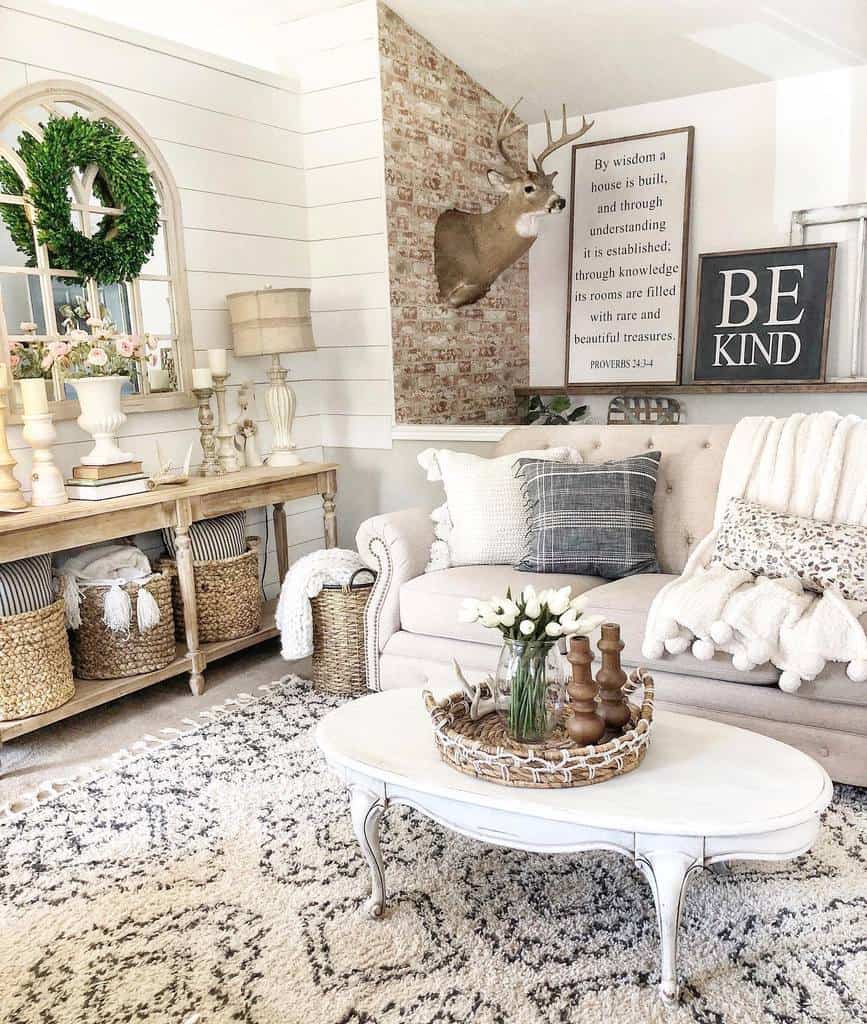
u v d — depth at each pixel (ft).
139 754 9.38
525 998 5.60
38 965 6.09
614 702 6.22
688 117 16.37
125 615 10.30
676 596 8.25
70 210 10.83
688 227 16.47
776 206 15.79
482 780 5.84
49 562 9.79
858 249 15.10
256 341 12.51
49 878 7.14
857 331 15.24
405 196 14.34
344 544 15.42
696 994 5.58
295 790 8.45
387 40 13.62
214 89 12.81
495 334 17.29
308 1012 5.54
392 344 14.25
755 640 7.64
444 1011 5.51
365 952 6.09
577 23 13.96
